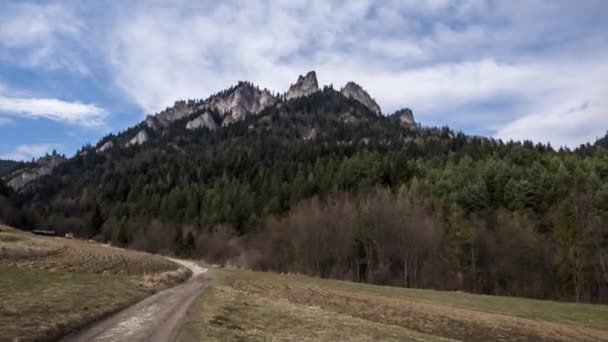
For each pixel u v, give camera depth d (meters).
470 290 80.56
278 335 21.97
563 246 75.88
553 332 33.16
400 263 93.75
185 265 99.25
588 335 32.59
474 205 102.88
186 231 154.50
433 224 91.00
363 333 25.75
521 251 80.31
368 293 54.94
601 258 70.75
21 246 66.19
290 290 54.53
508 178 110.56
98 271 56.47
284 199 152.50
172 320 23.36
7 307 19.80
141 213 185.25
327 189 143.00
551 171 113.62
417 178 131.62
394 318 37.22
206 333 19.91
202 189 188.88
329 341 21.95
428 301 48.12
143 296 34.56
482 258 84.88
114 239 165.00
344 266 99.69
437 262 88.19
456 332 32.78
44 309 20.58
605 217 76.31
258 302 36.47
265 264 112.38
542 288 76.00
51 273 38.50
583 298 70.50
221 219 153.75
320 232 104.06
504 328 34.19
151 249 150.75
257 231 135.50
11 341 14.84
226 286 51.91
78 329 19.23
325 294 51.66
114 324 21.14
